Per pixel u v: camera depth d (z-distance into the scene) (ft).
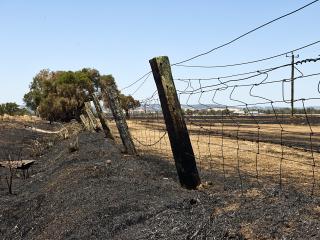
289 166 37.81
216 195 22.65
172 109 27.04
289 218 17.46
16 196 37.65
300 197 20.98
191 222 19.33
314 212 18.24
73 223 24.48
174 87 27.22
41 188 37.29
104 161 39.86
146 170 35.53
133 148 46.01
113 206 24.71
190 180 27.20
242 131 79.66
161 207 22.80
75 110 176.14
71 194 29.76
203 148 53.21
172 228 19.38
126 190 27.86
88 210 25.50
